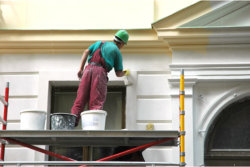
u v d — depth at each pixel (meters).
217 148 22.33
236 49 22.03
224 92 21.94
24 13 22.69
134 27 22.41
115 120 22.56
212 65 21.83
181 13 21.84
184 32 21.75
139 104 21.95
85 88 19.83
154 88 22.06
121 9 22.61
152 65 22.25
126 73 21.86
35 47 22.53
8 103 20.89
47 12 22.72
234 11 21.95
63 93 22.92
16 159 21.55
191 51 22.06
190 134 21.30
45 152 18.56
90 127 18.47
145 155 21.36
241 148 22.31
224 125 22.45
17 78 22.41
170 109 21.84
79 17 22.64
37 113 18.77
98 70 19.95
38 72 22.44
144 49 22.36
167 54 22.41
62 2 22.78
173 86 21.83
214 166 21.56
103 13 22.64
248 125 22.39
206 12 21.83
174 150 21.25
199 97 21.92
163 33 21.80
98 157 22.08
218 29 21.64
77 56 22.58
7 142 19.83
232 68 21.83
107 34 22.30
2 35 22.34
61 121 18.66
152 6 22.56
